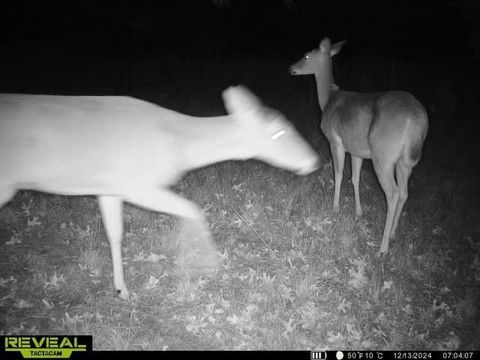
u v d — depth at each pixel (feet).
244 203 10.66
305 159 6.62
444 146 14.96
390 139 8.57
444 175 12.68
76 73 23.98
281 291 7.69
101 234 9.19
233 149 6.44
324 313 7.23
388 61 22.76
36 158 5.85
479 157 13.96
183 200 6.48
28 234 9.18
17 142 5.78
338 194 10.47
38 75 23.38
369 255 8.78
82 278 7.89
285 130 6.52
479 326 7.00
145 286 7.69
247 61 27.35
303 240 9.29
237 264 8.46
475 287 8.00
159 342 6.54
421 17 30.63
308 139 15.01
